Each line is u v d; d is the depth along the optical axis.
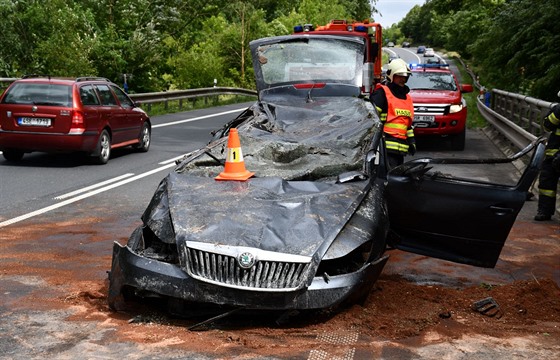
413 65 19.80
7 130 13.43
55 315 5.15
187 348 4.47
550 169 9.53
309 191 5.61
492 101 25.62
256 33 49.78
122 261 5.05
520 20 21.03
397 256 7.55
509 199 5.95
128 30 33.28
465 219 6.10
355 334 4.75
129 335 4.71
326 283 4.76
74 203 9.97
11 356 4.34
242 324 4.95
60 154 15.52
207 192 5.55
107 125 14.23
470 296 5.98
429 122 17.22
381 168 6.70
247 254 4.71
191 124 23.19
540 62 19.56
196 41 47.53
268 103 7.98
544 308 5.74
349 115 7.49
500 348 4.62
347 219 5.19
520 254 7.79
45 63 29.17
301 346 4.51
